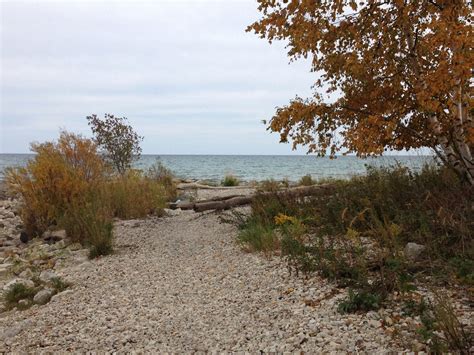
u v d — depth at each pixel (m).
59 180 11.05
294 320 4.17
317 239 6.73
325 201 8.46
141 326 4.75
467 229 5.09
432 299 4.07
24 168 11.20
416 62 6.79
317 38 6.39
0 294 6.96
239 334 4.12
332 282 5.04
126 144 19.23
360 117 7.07
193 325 4.57
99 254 8.59
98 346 4.36
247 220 9.38
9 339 4.93
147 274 6.95
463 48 5.69
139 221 12.13
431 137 7.20
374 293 4.31
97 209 10.41
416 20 6.53
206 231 10.24
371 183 8.11
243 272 6.19
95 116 19.06
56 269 8.03
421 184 7.02
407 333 3.49
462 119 6.53
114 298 5.90
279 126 6.72
